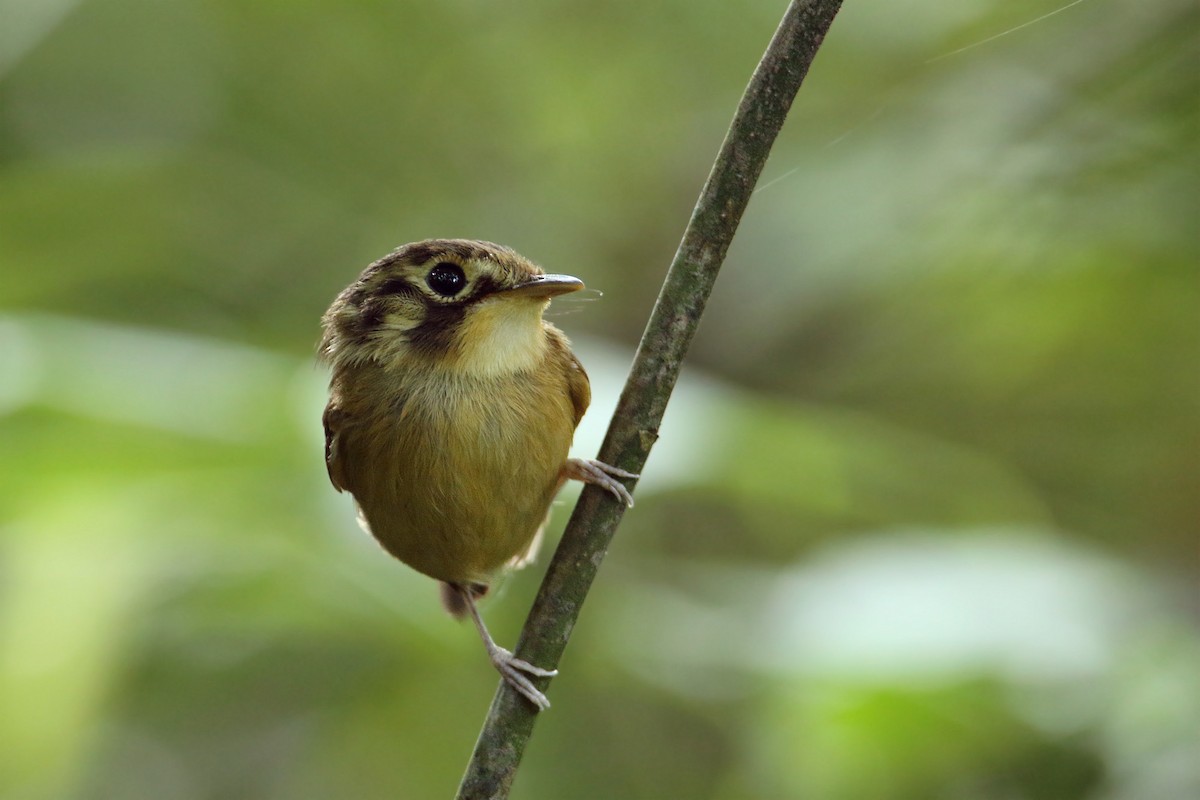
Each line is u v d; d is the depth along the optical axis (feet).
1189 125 33.06
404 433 23.35
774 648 28.32
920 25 40.86
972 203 35.94
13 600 26.81
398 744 35.19
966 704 26.81
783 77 18.51
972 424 42.34
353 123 48.14
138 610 27.40
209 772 38.37
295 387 29.58
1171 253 34.17
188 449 28.60
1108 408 40.88
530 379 23.68
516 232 47.26
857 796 28.35
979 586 28.14
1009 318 38.96
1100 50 34.37
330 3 46.96
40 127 45.37
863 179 39.45
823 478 32.76
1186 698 27.63
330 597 29.37
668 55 47.98
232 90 47.57
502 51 48.14
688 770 36.42
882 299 39.68
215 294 44.32
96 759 36.11
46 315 31.99
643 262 47.42
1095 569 29.89
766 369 43.11
